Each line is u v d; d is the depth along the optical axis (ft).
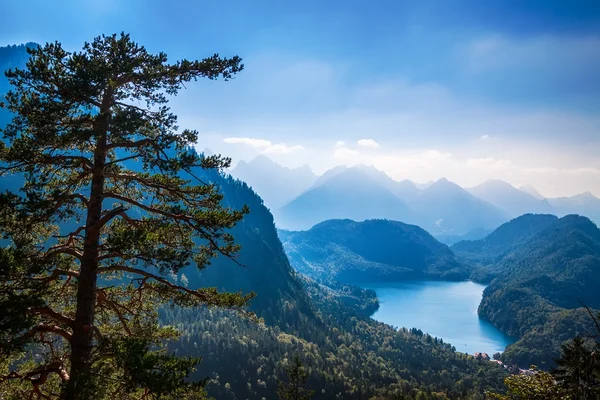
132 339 38.65
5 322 34.55
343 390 420.36
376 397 403.95
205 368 409.49
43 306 41.42
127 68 43.16
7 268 35.09
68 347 49.80
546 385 72.64
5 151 41.86
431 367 594.24
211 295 48.88
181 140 48.62
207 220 45.73
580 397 62.49
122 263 46.29
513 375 79.00
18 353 44.09
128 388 36.32
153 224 48.21
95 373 38.96
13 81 42.57
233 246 48.24
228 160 49.47
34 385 41.65
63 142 42.86
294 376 132.57
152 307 54.13
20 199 40.24
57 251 42.78
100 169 45.65
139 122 44.78
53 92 43.57
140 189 53.88
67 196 43.34
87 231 43.93
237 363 425.28
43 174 44.91
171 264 44.62
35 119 41.06
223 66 49.49
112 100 46.39
